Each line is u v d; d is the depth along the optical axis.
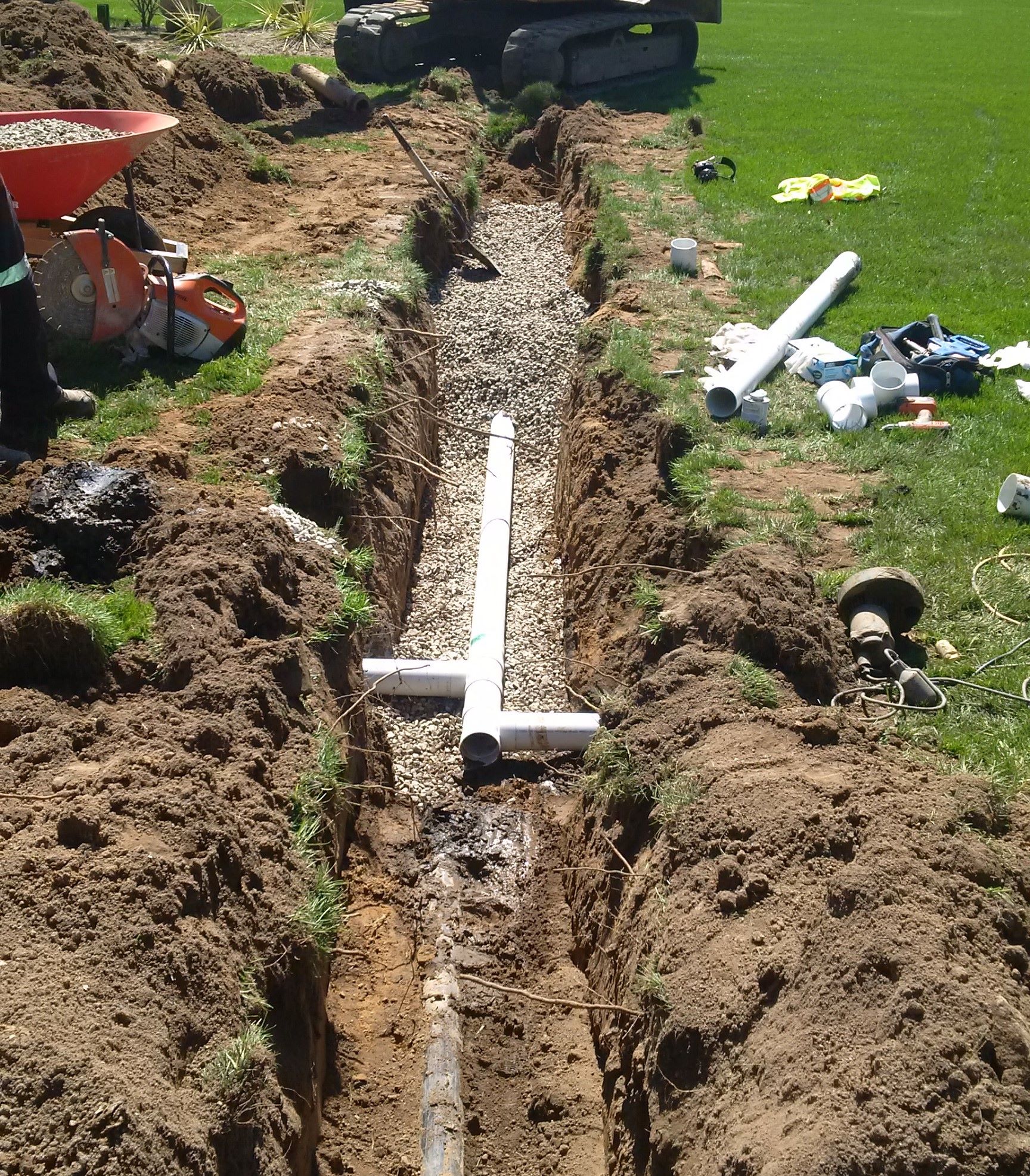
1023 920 4.45
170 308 8.91
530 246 15.70
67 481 6.67
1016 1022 3.88
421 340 11.77
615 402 9.67
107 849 4.38
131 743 5.12
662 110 20.77
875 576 6.46
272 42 26.39
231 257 12.05
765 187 15.69
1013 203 15.22
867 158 17.53
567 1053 5.60
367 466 8.70
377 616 7.97
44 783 4.79
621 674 7.17
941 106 21.91
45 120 9.82
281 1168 4.02
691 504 7.84
